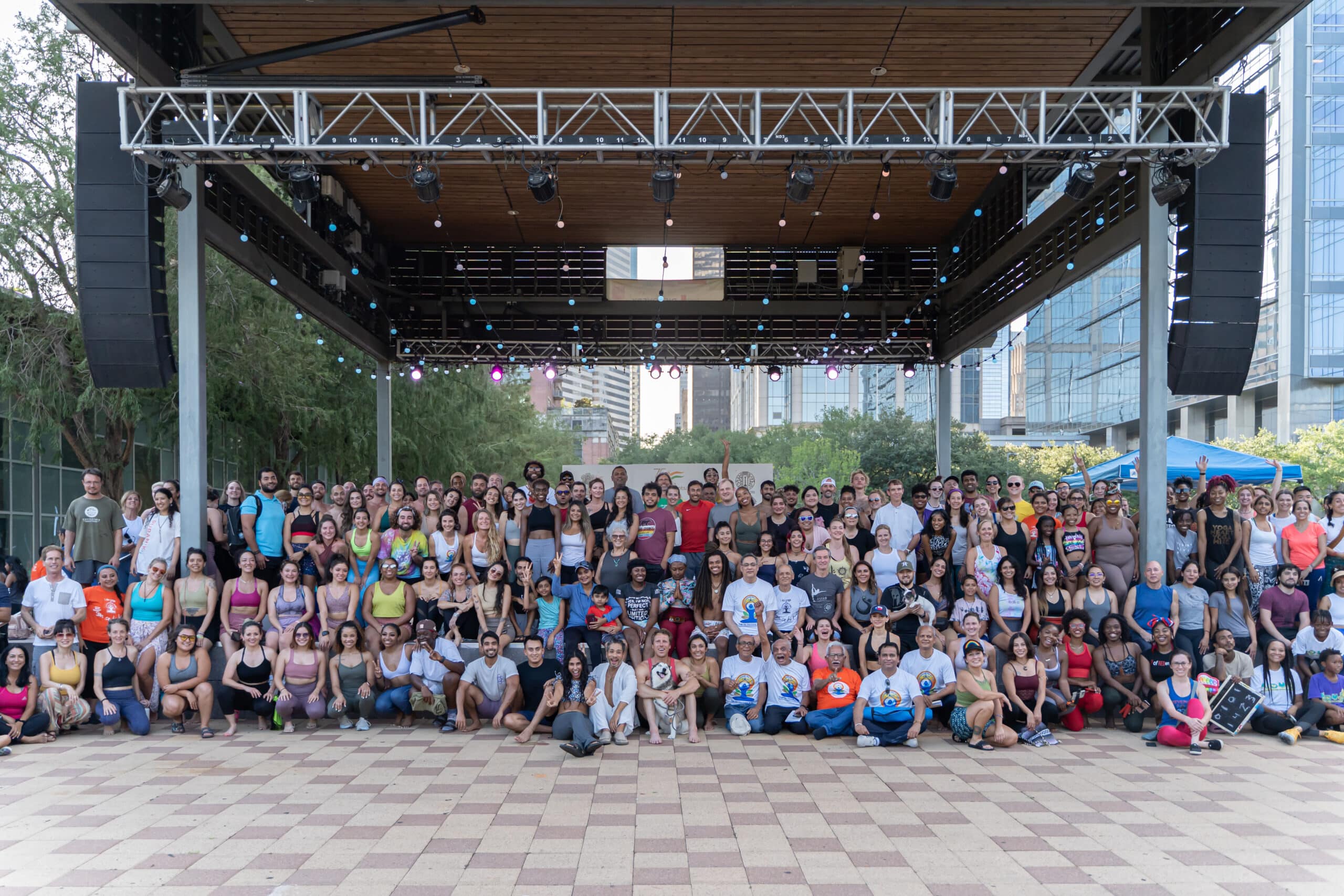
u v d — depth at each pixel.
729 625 7.68
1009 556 7.89
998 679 7.56
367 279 14.63
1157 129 8.46
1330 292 41.91
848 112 8.23
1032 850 4.59
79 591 7.62
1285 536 8.15
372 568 8.22
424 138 8.08
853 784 5.85
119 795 5.57
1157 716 7.80
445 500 8.93
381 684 7.63
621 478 9.27
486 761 6.47
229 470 20.25
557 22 9.09
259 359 15.59
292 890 4.07
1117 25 9.16
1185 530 8.59
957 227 15.25
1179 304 8.48
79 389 14.52
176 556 8.25
